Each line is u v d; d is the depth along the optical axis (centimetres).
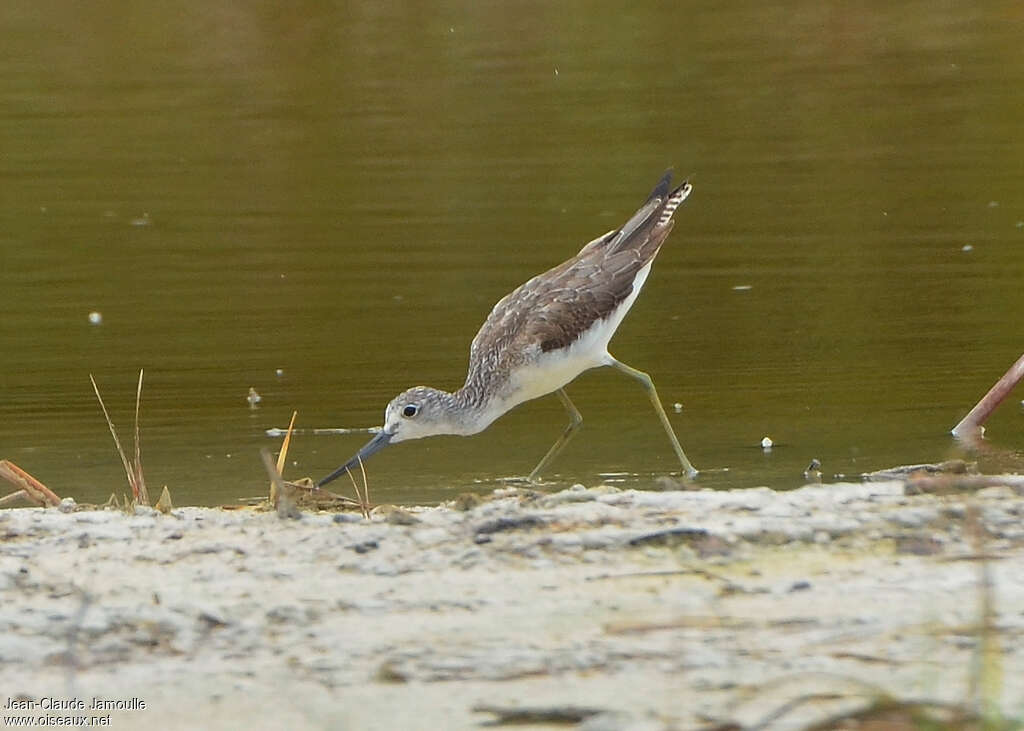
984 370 1406
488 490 1148
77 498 1119
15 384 1427
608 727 603
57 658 689
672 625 709
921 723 571
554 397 1434
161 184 2000
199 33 2573
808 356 1465
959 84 2323
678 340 1536
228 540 859
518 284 1664
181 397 1391
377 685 653
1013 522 847
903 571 778
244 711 630
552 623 720
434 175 2022
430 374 1441
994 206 1855
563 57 2466
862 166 2012
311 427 1316
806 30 2594
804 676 641
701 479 1151
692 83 2348
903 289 1628
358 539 850
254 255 1784
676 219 1873
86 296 1666
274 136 2164
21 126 2200
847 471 1148
